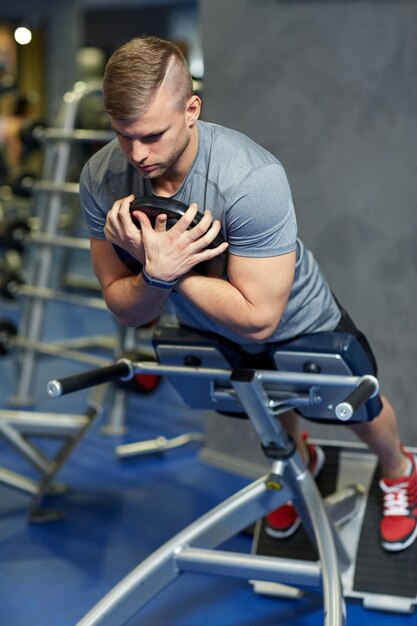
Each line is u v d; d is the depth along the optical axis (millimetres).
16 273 4070
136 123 1436
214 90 2951
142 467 3217
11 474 2771
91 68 11789
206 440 3246
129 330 3449
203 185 1566
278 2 2746
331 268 2783
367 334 2744
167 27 13070
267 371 1747
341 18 2633
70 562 2463
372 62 2600
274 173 1552
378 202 2658
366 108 2633
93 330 5406
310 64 2717
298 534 2367
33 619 2154
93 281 5668
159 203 1503
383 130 2613
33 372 3990
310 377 1707
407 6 2516
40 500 2729
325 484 2469
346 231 2734
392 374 2717
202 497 2934
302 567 1872
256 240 1557
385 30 2562
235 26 2861
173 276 1533
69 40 11492
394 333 2695
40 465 2777
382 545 2244
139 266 1708
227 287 1600
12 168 6793
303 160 2783
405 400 2707
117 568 2426
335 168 2723
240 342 1803
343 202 2725
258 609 2209
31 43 12047
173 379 1921
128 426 3678
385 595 2168
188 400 1998
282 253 1573
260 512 1999
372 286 2713
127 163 1630
